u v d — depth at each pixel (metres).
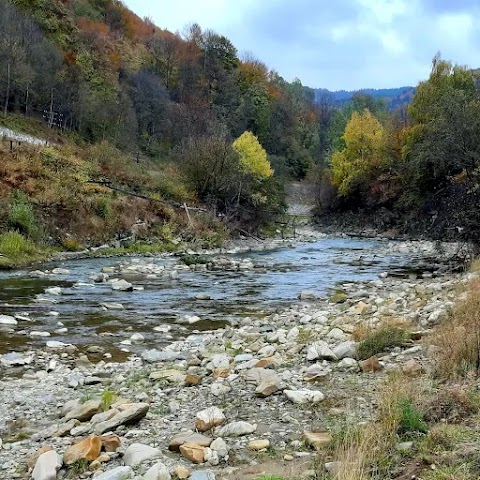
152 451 5.04
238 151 42.53
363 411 5.82
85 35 81.94
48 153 33.53
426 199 45.31
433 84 48.88
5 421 6.55
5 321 12.49
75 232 27.30
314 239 45.69
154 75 91.81
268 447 5.14
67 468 4.93
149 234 31.41
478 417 5.00
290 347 9.66
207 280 20.83
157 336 11.81
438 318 9.91
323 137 131.88
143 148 69.44
